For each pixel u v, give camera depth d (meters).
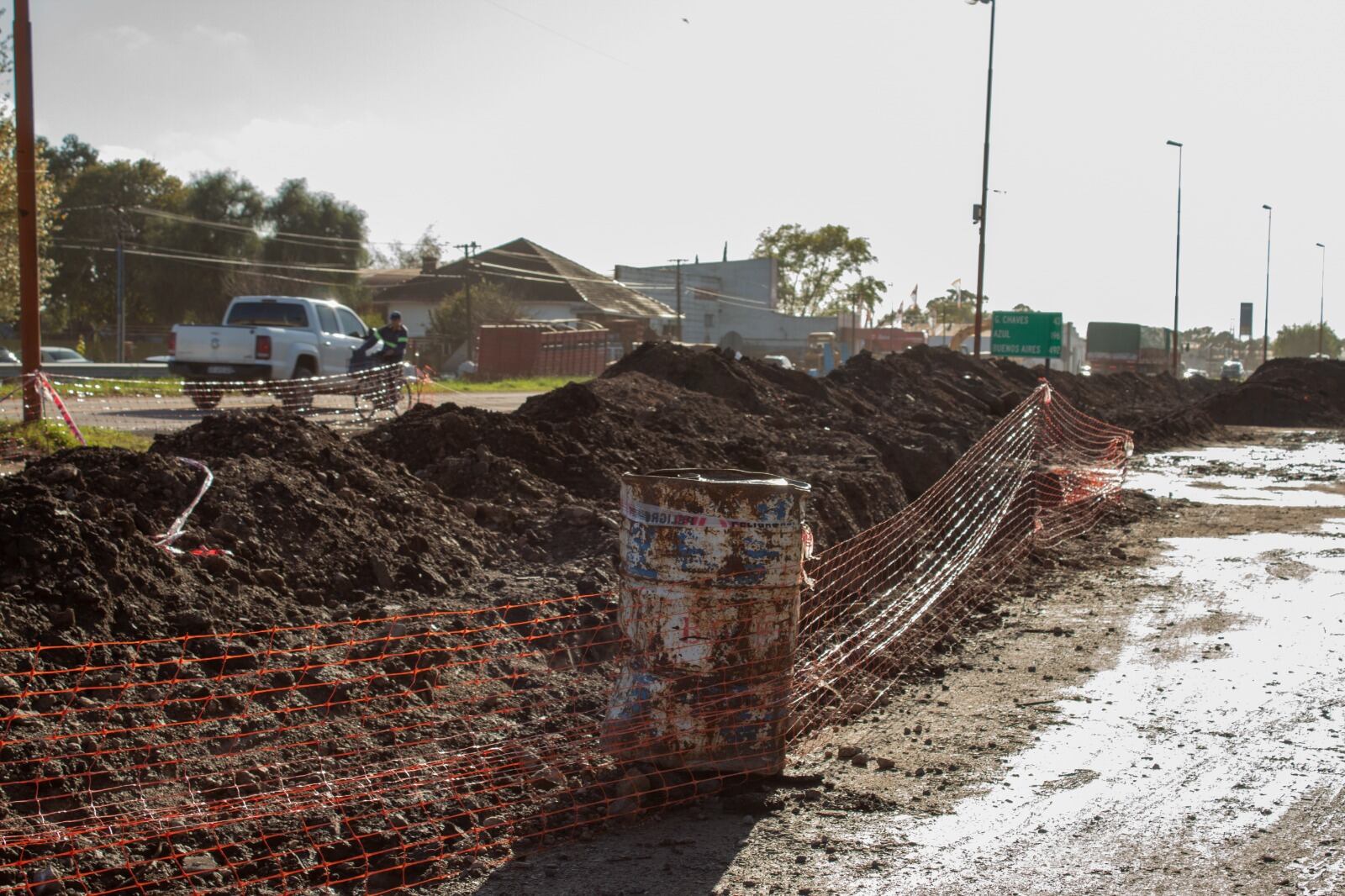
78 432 12.91
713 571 5.20
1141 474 19.45
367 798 4.76
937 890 4.27
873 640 7.57
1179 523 13.55
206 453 7.88
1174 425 27.30
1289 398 35.75
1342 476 19.33
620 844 4.67
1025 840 4.72
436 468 9.55
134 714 4.87
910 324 111.75
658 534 5.26
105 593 5.44
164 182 69.50
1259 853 4.60
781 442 14.38
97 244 62.91
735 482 5.21
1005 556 10.51
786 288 103.94
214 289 64.12
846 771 5.50
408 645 6.02
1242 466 21.19
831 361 49.47
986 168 35.62
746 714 5.26
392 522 7.71
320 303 21.20
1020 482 12.94
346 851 4.43
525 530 8.63
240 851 4.32
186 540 6.45
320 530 7.12
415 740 5.30
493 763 5.21
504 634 6.53
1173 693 6.74
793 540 5.33
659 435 12.45
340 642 5.93
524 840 4.65
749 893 4.24
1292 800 5.14
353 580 6.90
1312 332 157.50
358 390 18.50
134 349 55.69
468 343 54.22
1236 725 6.17
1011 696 6.72
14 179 27.64
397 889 4.23
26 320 14.02
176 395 20.50
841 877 4.38
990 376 29.66
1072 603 9.18
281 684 5.40
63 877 3.97
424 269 65.88
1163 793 5.22
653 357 18.95
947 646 7.77
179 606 5.72
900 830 4.82
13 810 4.24
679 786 5.16
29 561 5.34
